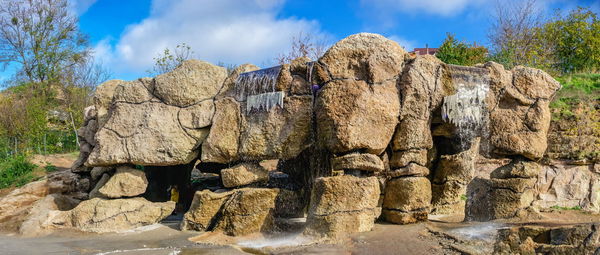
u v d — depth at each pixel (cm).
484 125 1118
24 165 1994
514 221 1041
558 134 1398
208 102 1231
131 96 1300
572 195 1345
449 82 1071
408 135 1048
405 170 1060
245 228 1092
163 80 1262
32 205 1412
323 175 1197
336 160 1018
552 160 1390
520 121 1105
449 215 1265
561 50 2109
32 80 3453
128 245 1044
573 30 2080
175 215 1476
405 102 1033
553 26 2197
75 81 3544
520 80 1114
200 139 1234
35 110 2666
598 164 1342
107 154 1285
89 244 1067
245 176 1149
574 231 809
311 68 1072
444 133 1166
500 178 1132
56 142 2748
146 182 1307
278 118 1116
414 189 1054
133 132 1275
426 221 1086
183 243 1041
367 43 1027
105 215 1224
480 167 1484
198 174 1994
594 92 1470
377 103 1003
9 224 1322
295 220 1219
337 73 1027
